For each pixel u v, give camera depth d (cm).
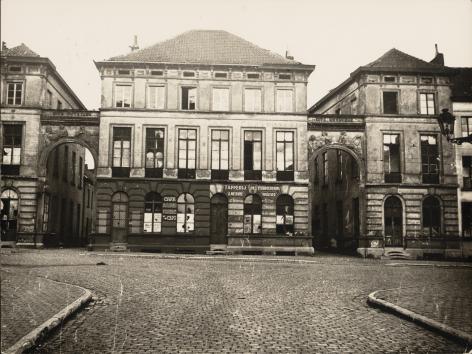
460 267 2798
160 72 3741
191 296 1412
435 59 4188
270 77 3788
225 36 4022
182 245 3606
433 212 3794
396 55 3991
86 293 1338
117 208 3619
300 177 3706
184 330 966
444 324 967
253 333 947
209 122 3716
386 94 3894
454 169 3809
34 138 3681
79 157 5022
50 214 3919
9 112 3681
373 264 2875
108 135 3650
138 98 3706
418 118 3838
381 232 3706
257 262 2816
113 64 3697
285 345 856
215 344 855
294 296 1448
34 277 1698
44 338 873
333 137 3803
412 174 3788
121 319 1070
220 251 3569
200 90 3741
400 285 1739
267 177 3697
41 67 3734
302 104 3775
